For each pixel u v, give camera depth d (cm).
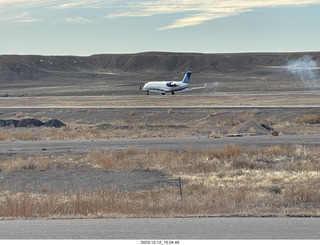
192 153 12000
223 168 10194
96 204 5712
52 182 9025
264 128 18462
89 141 16150
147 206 5678
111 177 9281
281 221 4506
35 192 8081
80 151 13250
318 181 8306
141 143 15138
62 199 6488
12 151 13562
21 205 5631
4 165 10862
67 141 16312
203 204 5784
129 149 12544
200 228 4150
